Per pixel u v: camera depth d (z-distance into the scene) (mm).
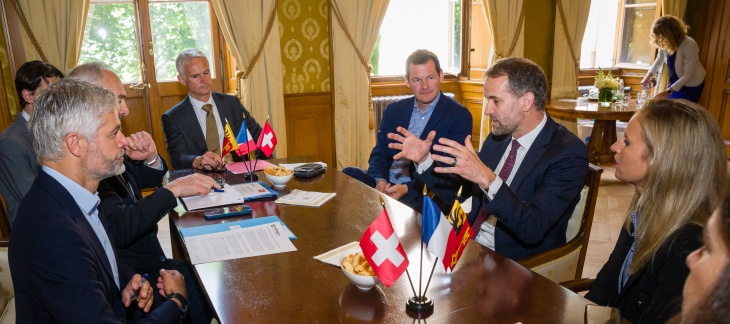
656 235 1229
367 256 1201
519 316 1164
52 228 1185
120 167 1410
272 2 4285
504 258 1485
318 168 2521
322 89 4832
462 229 1249
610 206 4238
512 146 2010
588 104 4930
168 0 4262
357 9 4590
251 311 1195
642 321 1170
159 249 2020
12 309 1795
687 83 5211
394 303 1230
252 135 3248
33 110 1291
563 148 1854
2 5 3607
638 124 1330
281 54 4582
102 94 1339
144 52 4234
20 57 3756
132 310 1706
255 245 1580
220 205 1959
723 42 5699
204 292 1301
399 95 5363
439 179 2264
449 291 1288
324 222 1799
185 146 2975
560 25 5461
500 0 5105
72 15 3705
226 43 4422
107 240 1501
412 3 5352
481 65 5523
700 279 536
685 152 1210
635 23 6320
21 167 1870
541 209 1763
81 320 1152
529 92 1866
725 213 506
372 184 2982
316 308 1207
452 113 2846
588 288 1662
